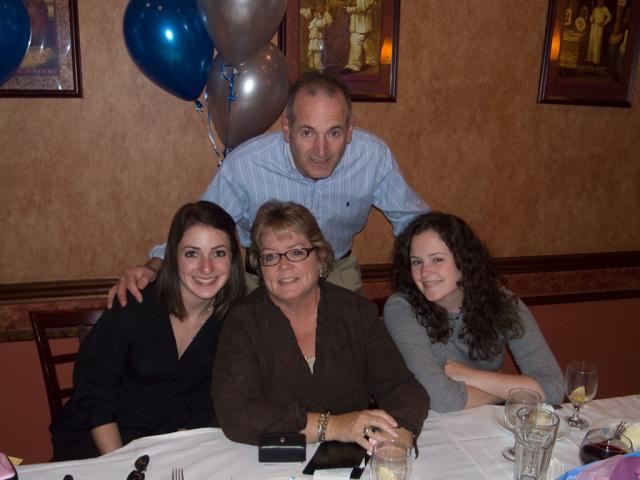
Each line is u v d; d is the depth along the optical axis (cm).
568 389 176
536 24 346
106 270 320
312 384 182
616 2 354
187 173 320
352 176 240
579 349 405
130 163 311
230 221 194
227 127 272
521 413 152
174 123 312
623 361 414
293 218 181
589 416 175
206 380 202
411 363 197
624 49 364
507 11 340
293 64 313
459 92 344
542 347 207
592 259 391
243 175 238
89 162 306
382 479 129
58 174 304
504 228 373
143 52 260
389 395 177
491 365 212
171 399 199
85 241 314
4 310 308
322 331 186
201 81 275
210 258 188
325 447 152
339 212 248
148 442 155
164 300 196
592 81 363
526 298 386
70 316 222
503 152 361
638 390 416
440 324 206
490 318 204
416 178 349
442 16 331
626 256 397
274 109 272
